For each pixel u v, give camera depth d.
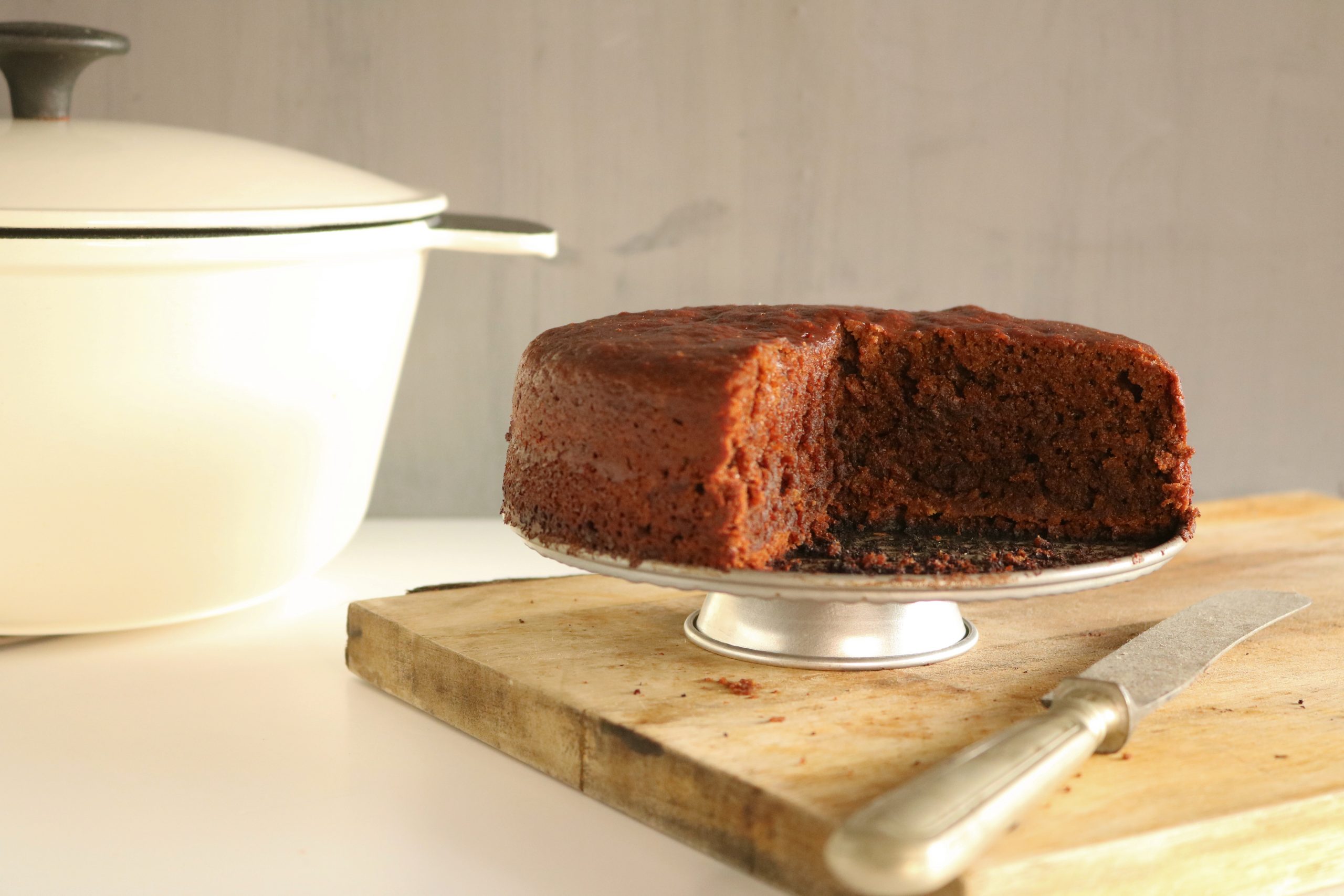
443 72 0.91
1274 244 1.00
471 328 0.94
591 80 0.92
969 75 0.96
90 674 0.72
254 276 0.69
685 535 0.66
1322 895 0.61
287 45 0.90
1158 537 0.73
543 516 0.69
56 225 0.66
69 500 0.69
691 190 0.94
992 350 0.74
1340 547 0.83
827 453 0.74
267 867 0.60
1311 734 0.64
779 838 0.60
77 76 0.72
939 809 0.56
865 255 0.96
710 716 0.64
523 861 0.61
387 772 0.66
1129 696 0.62
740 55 0.93
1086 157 0.98
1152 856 0.59
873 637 0.69
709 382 0.66
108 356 0.68
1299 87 0.99
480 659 0.68
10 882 0.60
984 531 0.75
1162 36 0.97
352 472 0.75
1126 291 0.99
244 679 0.72
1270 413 1.02
